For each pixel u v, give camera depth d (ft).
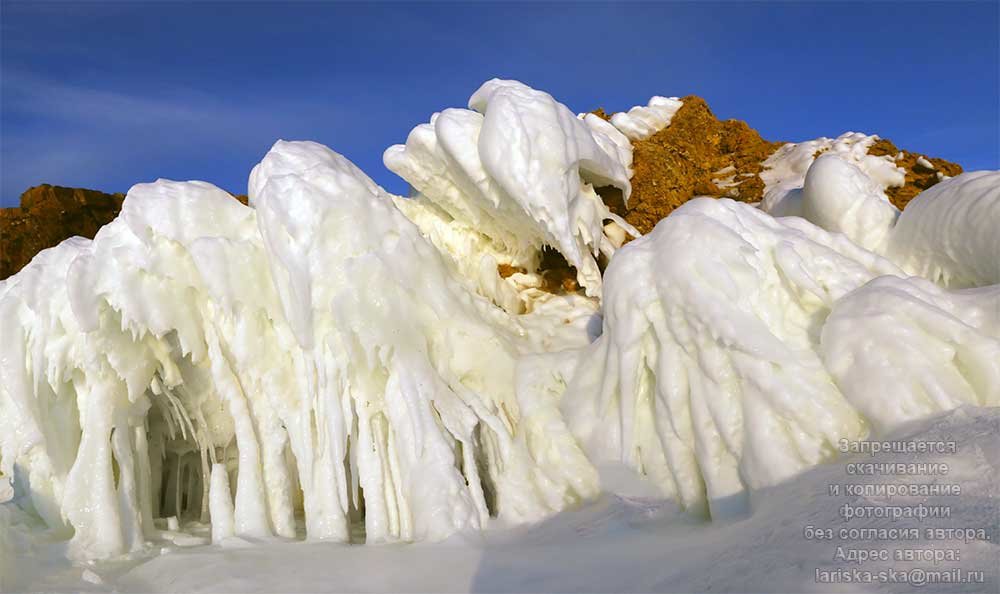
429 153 28.45
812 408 15.47
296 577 16.03
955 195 22.79
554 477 19.63
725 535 14.16
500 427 20.52
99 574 18.38
